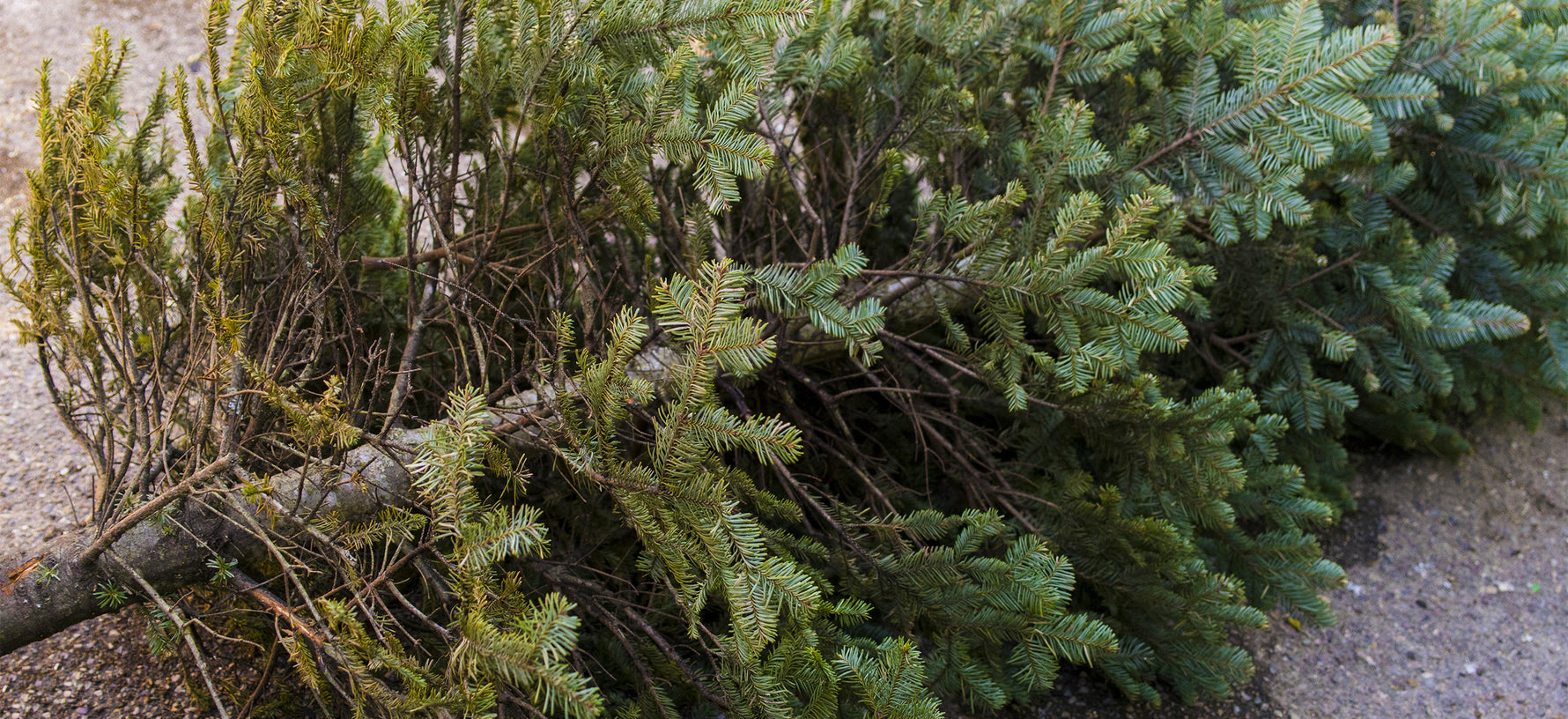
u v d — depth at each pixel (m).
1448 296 2.69
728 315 1.33
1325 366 3.18
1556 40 2.68
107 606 1.70
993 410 2.51
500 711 1.46
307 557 1.73
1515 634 2.98
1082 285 1.86
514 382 1.86
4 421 2.73
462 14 1.68
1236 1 2.49
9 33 4.11
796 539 2.21
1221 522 2.18
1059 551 2.30
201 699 2.00
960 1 2.45
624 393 1.42
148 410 2.00
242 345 1.76
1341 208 2.90
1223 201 2.26
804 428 2.28
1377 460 3.68
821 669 1.64
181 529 1.66
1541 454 3.76
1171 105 2.31
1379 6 2.67
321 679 1.69
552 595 1.22
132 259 1.93
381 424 2.00
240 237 1.83
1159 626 2.36
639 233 1.84
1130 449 2.20
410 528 1.50
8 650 1.66
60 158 1.82
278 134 1.66
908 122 2.31
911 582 2.02
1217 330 3.07
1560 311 3.04
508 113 2.16
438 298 2.04
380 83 1.66
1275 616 2.99
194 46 4.24
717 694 1.75
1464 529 3.39
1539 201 2.72
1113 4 2.41
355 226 2.12
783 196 2.59
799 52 2.22
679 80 1.72
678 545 1.51
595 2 1.63
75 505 2.52
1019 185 1.85
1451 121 2.55
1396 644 2.92
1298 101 2.11
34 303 1.91
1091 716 2.55
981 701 2.13
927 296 2.39
